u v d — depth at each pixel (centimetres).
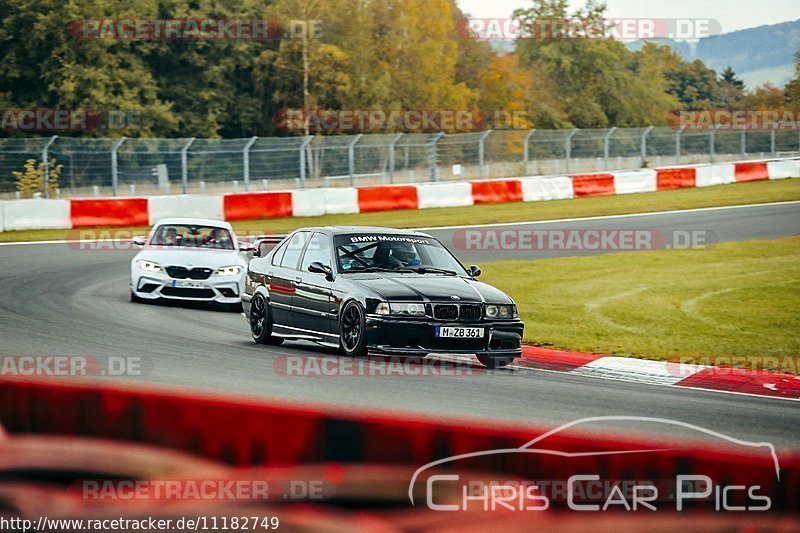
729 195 11225
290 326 3562
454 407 2517
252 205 9219
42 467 1427
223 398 1894
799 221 8681
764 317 4559
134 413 1709
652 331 4225
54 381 1845
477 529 1160
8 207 8294
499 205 10562
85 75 18212
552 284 5550
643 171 11988
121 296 5025
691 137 15075
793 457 1408
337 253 3453
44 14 18438
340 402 2516
